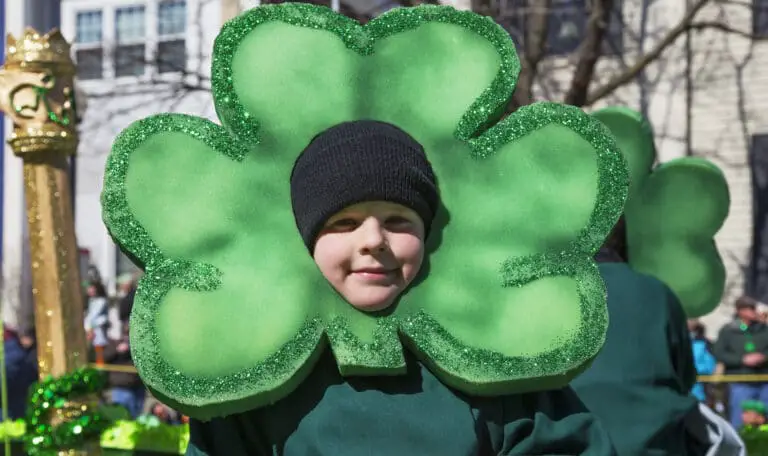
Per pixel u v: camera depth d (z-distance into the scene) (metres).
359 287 2.12
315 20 2.35
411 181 2.12
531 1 8.07
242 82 2.29
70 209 3.74
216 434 2.19
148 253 2.19
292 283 2.17
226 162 2.26
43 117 3.64
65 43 3.71
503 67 2.35
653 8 12.59
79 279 3.76
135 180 2.23
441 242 2.24
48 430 3.55
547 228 2.28
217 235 2.21
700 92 13.03
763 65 12.89
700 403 3.14
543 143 2.33
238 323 2.12
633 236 3.89
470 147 2.31
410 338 2.15
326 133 2.22
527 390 2.16
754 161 13.06
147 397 8.83
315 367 2.18
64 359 3.69
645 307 3.00
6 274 11.97
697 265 3.88
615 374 2.88
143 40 12.79
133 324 2.11
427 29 2.36
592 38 7.25
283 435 2.14
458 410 2.12
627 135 3.89
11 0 13.48
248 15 2.33
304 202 2.15
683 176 3.88
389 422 2.09
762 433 4.63
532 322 2.19
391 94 2.31
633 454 2.80
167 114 2.27
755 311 9.04
